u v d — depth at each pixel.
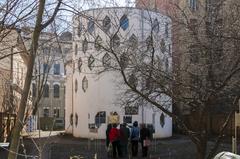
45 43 11.72
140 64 13.39
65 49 14.38
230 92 13.17
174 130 49.06
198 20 13.32
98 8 11.15
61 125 67.69
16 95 23.58
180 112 14.23
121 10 13.98
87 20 10.66
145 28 16.55
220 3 12.91
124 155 27.69
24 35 10.97
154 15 15.27
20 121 8.42
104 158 27.58
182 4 14.22
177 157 28.19
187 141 40.88
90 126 45.47
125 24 16.25
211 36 12.42
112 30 14.10
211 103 13.27
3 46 13.14
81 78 46.88
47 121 11.94
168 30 14.14
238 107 13.74
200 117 13.52
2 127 25.34
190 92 13.34
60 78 79.12
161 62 13.71
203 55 12.68
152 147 34.47
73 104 49.28
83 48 14.02
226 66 12.61
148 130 28.23
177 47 13.70
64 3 9.42
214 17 12.83
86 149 33.75
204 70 12.82
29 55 8.84
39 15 8.70
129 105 16.27
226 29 12.34
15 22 10.34
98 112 45.06
